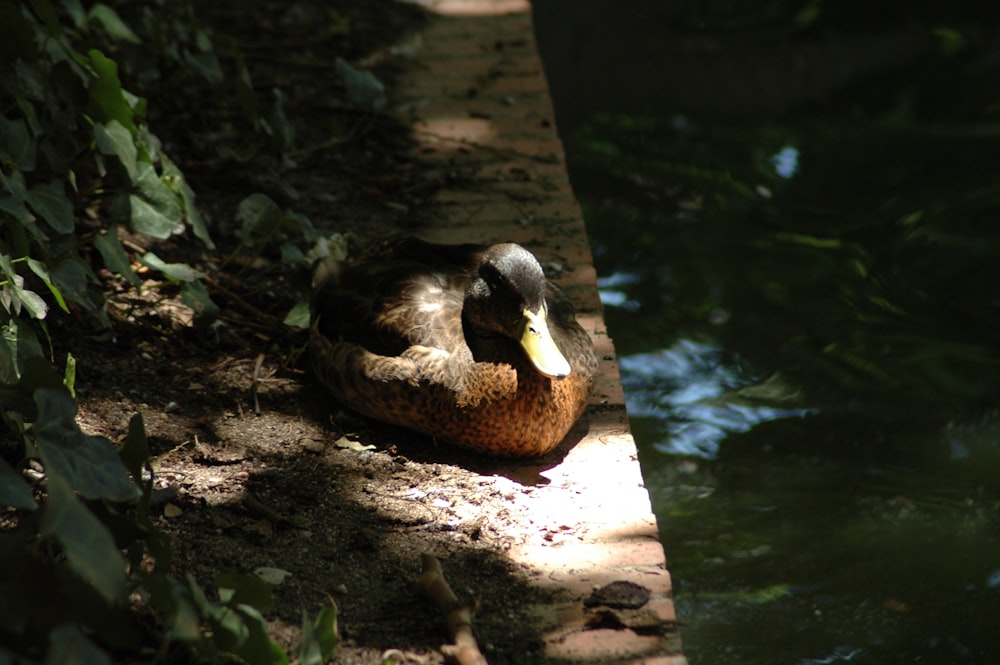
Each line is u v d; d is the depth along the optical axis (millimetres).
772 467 10648
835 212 15406
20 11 9258
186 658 6012
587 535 7277
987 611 8648
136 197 9117
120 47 12125
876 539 9570
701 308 13273
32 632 5039
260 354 9234
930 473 10523
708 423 11336
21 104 8602
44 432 5793
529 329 7539
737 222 15125
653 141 17688
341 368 8289
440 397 7867
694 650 8312
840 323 12961
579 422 8578
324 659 5961
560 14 21328
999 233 14695
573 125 18312
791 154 17250
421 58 14695
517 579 6883
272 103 13312
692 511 10016
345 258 9867
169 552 6266
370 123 12828
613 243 14539
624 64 20141
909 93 19188
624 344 12625
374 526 7371
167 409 8453
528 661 6238
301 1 16141
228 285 10094
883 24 21094
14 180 8094
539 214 11391
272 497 7613
